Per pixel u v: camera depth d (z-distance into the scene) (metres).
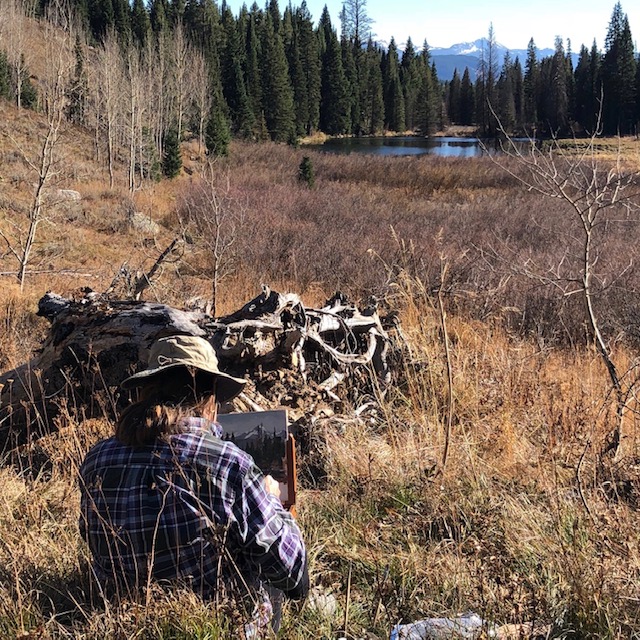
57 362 4.64
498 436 4.54
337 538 3.31
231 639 2.23
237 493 2.21
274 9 123.25
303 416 4.70
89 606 2.56
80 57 38.34
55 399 4.47
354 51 119.25
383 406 5.09
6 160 24.11
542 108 76.62
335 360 5.48
